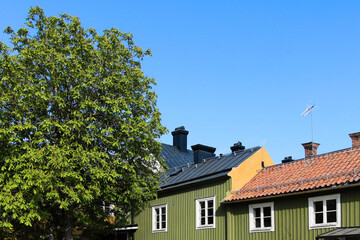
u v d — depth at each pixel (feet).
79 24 81.56
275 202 71.05
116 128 80.23
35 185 67.46
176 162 127.44
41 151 69.72
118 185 82.74
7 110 73.20
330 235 56.75
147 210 100.99
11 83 73.67
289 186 69.21
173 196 94.38
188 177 93.20
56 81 75.36
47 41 79.77
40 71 76.74
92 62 78.89
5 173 69.51
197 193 87.66
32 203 68.13
